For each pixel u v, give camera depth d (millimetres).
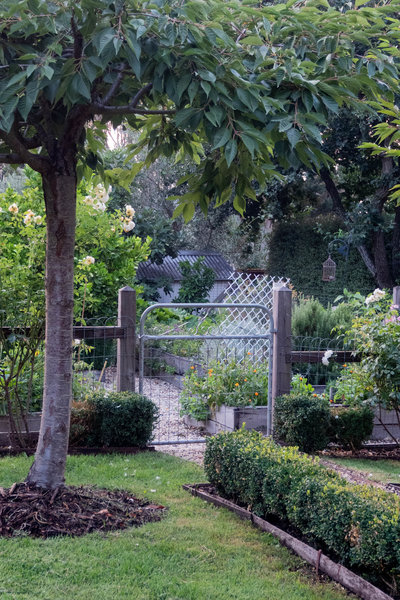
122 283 11562
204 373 8469
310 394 8008
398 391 6523
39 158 4070
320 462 6312
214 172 4539
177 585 3299
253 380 7863
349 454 6809
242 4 3664
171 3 3381
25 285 5879
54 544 3668
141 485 5020
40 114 4098
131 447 6285
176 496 4836
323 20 3775
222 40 3426
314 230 20484
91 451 6109
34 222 6945
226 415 7383
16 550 3549
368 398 6965
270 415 7082
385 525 3260
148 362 11984
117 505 4367
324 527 3635
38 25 3117
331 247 19188
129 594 3152
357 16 3695
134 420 6238
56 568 3375
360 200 21172
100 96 4332
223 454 4781
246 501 4504
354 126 17453
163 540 3885
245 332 10258
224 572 3521
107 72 3787
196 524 4219
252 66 3699
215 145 3367
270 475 4199
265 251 27938
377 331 6410
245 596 3215
